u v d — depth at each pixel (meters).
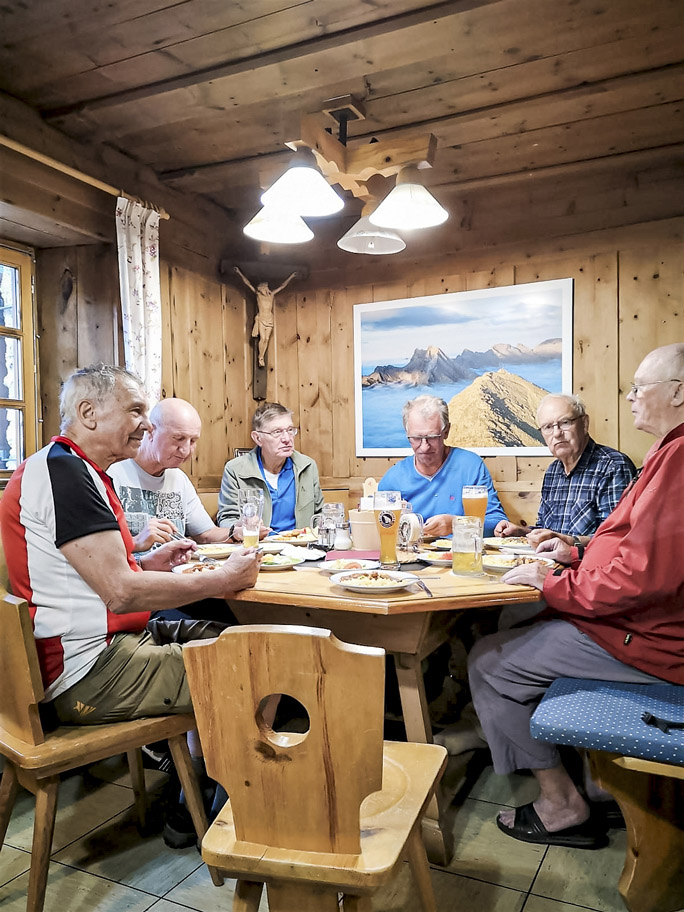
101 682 1.49
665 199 3.21
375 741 0.94
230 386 3.90
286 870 0.99
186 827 1.75
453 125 2.81
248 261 3.79
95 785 2.11
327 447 3.96
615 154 3.14
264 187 2.58
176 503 2.56
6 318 2.99
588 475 2.73
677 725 1.35
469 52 2.31
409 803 1.17
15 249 3.01
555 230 3.42
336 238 3.91
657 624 1.57
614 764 1.44
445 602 1.52
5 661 1.41
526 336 3.48
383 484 2.95
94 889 1.57
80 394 1.60
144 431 1.68
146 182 3.30
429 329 3.69
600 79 2.51
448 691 2.52
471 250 3.60
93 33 2.22
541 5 2.07
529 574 1.69
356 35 2.22
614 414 3.32
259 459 3.14
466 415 3.62
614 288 3.31
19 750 1.35
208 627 1.79
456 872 1.63
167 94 2.56
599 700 1.50
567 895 1.53
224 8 2.10
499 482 3.54
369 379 3.84
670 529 1.50
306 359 4.00
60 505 1.47
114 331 3.05
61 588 1.48
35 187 2.69
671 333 3.21
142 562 1.91
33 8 2.08
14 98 2.61
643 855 1.45
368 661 0.92
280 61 2.34
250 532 1.88
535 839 1.75
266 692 0.97
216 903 1.52
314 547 2.30
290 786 1.00
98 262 3.08
